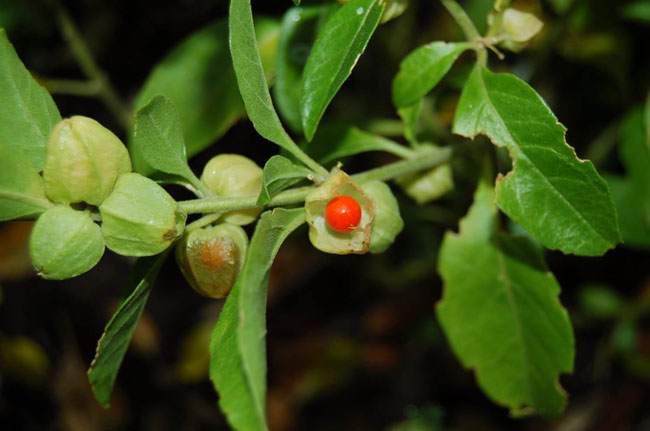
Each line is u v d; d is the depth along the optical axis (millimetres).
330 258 684
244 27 343
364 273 655
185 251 354
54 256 334
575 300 597
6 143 343
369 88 568
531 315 408
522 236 406
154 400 635
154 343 650
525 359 412
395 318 679
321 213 357
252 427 325
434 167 406
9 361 584
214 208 349
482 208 410
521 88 359
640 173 441
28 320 602
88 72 480
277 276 699
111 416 618
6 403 580
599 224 351
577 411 608
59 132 333
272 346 697
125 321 350
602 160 502
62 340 610
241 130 584
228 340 340
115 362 360
